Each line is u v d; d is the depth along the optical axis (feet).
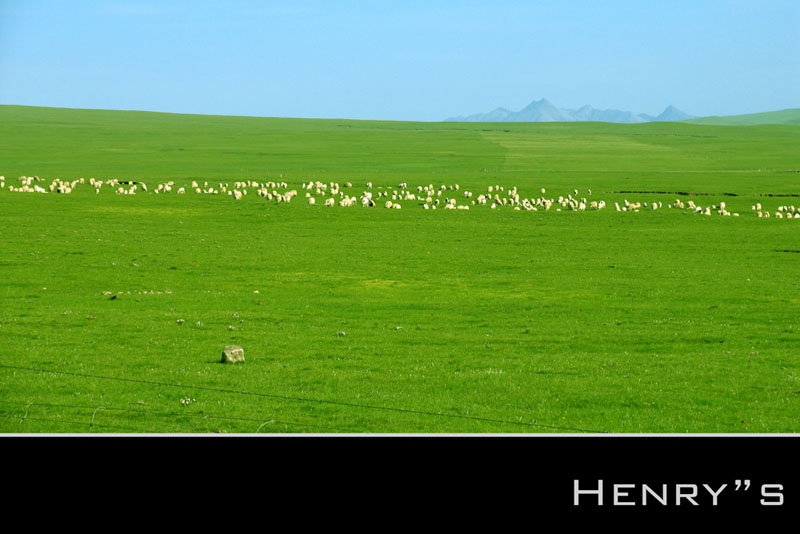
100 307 126.52
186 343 100.48
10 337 101.40
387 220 265.75
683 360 93.40
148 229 232.73
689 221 272.92
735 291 148.15
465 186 393.91
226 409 69.67
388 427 65.16
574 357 94.89
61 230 223.10
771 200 336.90
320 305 132.05
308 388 78.07
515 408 71.92
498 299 139.13
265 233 232.53
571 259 192.44
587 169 536.01
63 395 73.31
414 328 113.19
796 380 83.56
